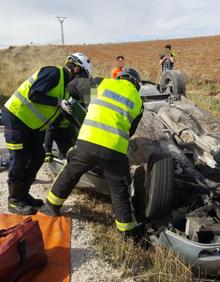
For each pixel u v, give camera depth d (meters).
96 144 4.33
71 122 5.34
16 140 4.86
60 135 5.77
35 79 4.68
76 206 5.48
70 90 4.64
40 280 3.97
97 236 4.78
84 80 4.59
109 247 4.57
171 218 4.72
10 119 4.81
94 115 4.40
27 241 3.94
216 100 13.40
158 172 4.54
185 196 4.87
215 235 4.27
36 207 5.28
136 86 4.72
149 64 26.55
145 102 7.26
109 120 4.35
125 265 4.29
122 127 4.37
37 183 6.17
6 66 22.73
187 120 6.09
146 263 4.38
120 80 4.54
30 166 5.17
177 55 29.06
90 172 5.21
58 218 5.00
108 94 4.44
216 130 6.02
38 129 5.01
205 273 4.14
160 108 6.98
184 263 4.17
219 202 4.61
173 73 8.83
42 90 4.64
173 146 5.56
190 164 5.23
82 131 4.47
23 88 4.79
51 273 4.08
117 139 4.33
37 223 4.13
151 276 4.10
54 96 4.76
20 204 5.14
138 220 4.92
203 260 4.02
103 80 4.56
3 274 3.71
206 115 6.40
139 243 4.59
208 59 26.59
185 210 4.75
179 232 4.45
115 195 4.51
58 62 25.83
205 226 4.22
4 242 3.82
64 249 4.47
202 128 6.04
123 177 4.46
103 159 4.35
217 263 4.01
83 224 5.06
